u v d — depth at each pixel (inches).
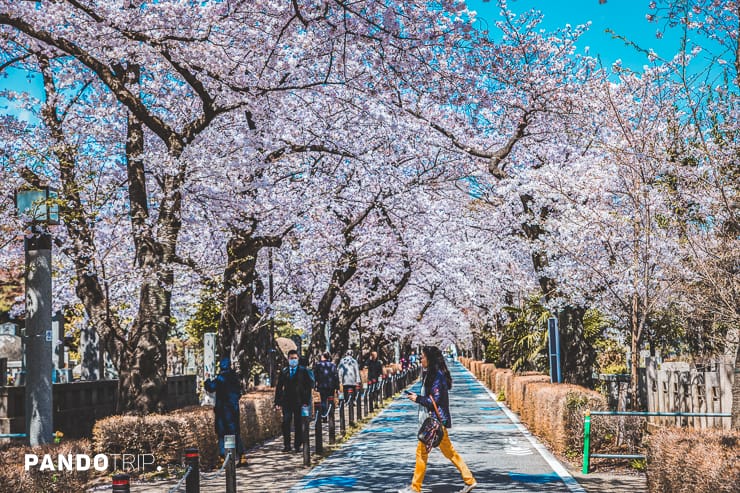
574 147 838.5
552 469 490.9
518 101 743.1
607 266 630.5
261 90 574.2
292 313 1200.8
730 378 490.0
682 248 501.0
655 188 518.6
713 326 631.2
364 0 466.3
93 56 573.9
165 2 526.6
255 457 580.4
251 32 566.3
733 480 252.5
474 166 927.7
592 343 947.3
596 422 517.7
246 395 725.3
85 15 550.6
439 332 2421.3
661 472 337.7
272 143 661.3
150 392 555.5
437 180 967.6
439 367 399.2
